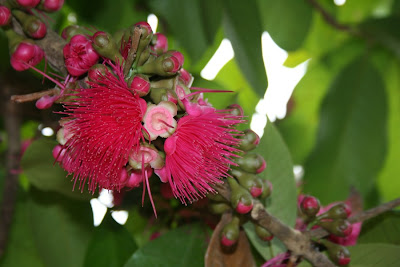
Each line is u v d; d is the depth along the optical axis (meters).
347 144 0.68
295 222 0.45
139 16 0.63
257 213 0.41
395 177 0.77
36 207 0.53
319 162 0.68
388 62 0.73
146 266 0.46
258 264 0.47
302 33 0.66
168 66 0.37
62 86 0.38
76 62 0.38
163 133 0.37
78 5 0.61
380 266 0.44
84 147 0.38
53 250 0.52
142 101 0.37
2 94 0.56
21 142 0.57
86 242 0.52
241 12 0.54
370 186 0.67
